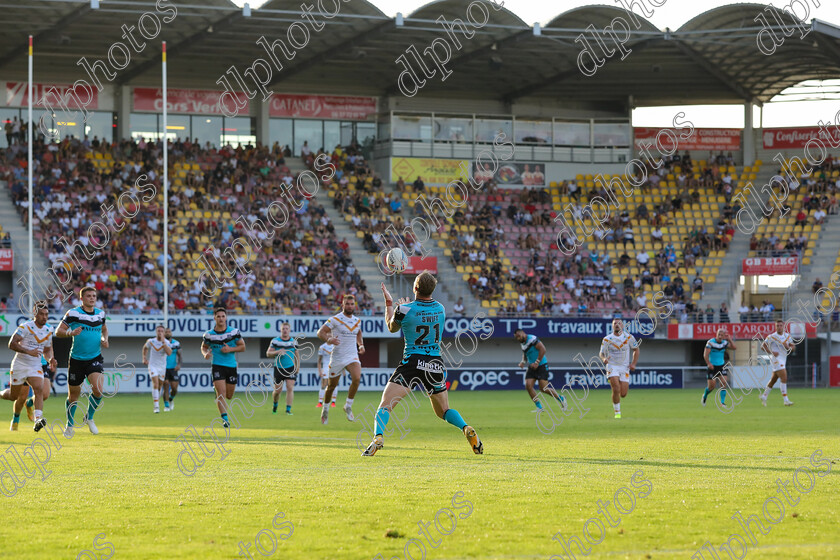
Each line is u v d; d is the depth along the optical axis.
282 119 74.62
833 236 69.94
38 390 25.47
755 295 74.56
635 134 78.19
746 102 78.25
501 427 28.78
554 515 12.49
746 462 18.34
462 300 65.31
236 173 68.50
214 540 11.16
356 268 64.75
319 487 14.88
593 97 79.94
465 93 78.44
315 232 66.19
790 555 10.37
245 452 20.59
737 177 76.75
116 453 20.45
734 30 63.09
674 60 71.62
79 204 63.38
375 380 60.34
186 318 57.28
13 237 60.91
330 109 75.62
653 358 68.75
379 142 75.19
